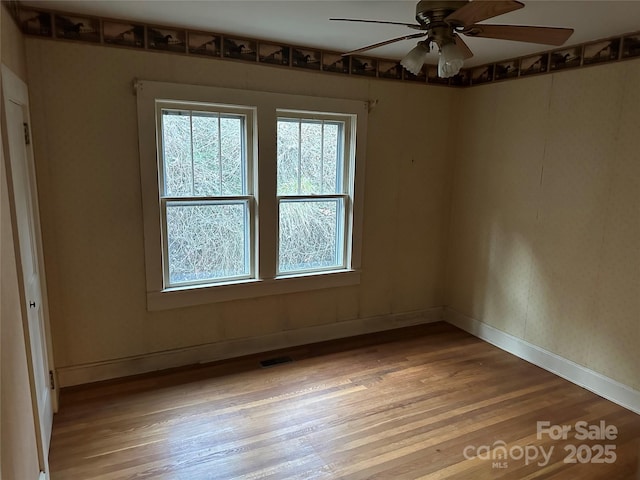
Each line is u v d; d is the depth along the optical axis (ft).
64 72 8.91
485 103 12.73
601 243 9.95
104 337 10.20
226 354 11.62
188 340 11.12
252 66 10.52
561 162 10.69
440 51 6.75
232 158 11.02
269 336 12.12
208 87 10.14
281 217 11.85
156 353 10.82
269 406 9.37
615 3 7.50
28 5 8.30
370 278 13.32
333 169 12.38
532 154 11.41
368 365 11.43
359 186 12.47
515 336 12.24
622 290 9.60
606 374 10.02
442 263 14.51
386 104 12.48
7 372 4.91
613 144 9.56
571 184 10.50
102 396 9.63
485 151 12.85
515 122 11.82
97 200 9.61
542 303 11.41
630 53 9.11
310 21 8.99
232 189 11.14
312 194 12.16
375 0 7.70
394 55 11.91
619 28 8.87
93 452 7.80
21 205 7.25
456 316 14.33
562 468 7.65
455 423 8.92
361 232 12.79
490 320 13.03
